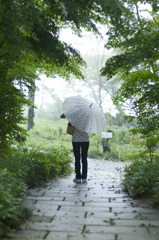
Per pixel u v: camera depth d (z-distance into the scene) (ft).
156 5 18.01
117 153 50.01
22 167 17.38
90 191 17.48
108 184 20.48
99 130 20.63
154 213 12.14
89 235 9.24
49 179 22.06
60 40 16.75
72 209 12.82
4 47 15.19
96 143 60.08
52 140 64.69
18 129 18.43
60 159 25.75
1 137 17.97
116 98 21.13
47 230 9.70
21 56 13.92
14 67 18.65
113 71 18.79
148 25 18.69
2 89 17.79
